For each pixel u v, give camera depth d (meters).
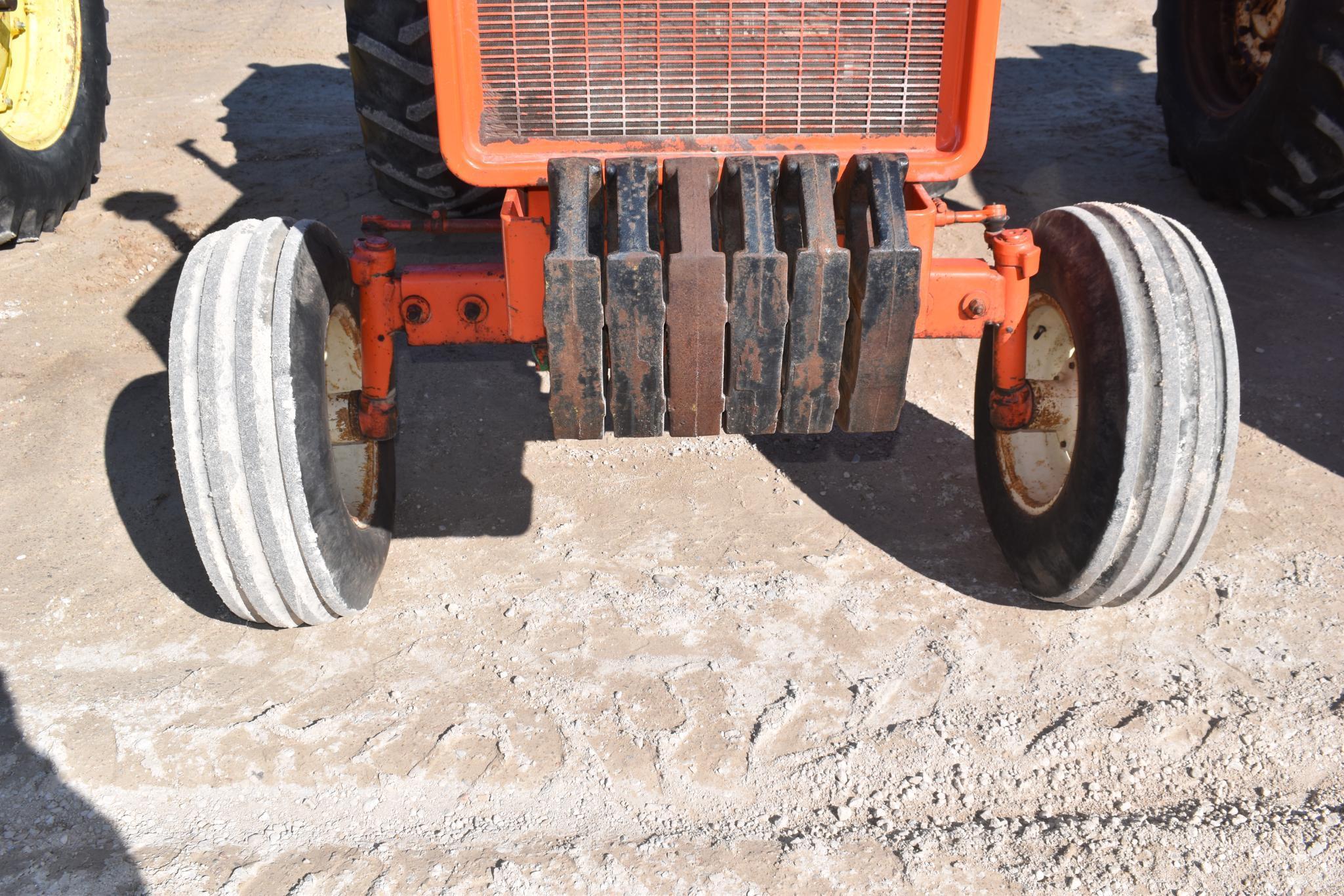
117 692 3.06
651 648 3.24
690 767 2.84
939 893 2.48
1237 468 4.11
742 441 4.30
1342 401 4.49
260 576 2.95
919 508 3.94
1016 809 2.73
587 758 2.86
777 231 2.74
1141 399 2.82
